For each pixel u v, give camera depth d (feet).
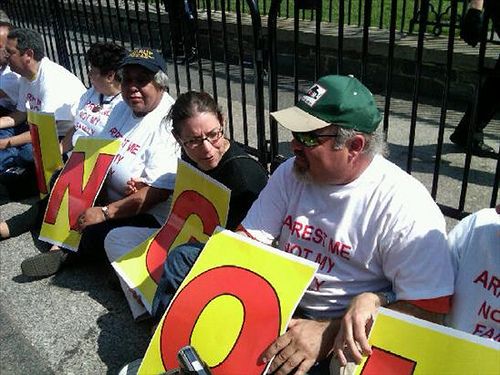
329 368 3.92
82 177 6.59
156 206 6.21
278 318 3.78
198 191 5.27
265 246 4.05
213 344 3.96
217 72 12.59
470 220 3.79
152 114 6.32
